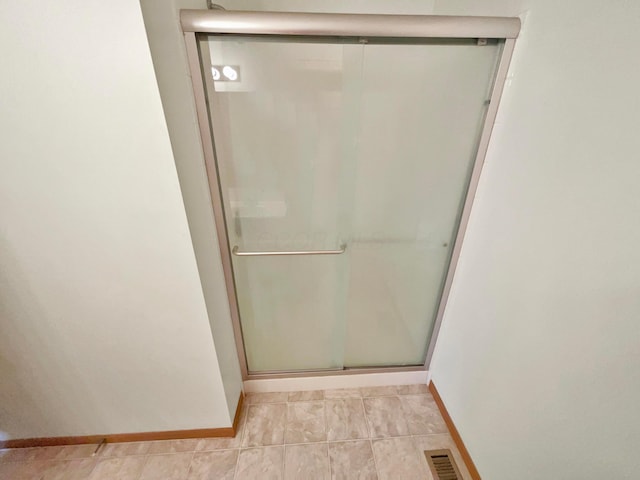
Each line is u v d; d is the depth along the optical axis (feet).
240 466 3.77
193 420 3.93
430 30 2.69
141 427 3.91
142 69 2.00
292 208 3.65
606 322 1.95
